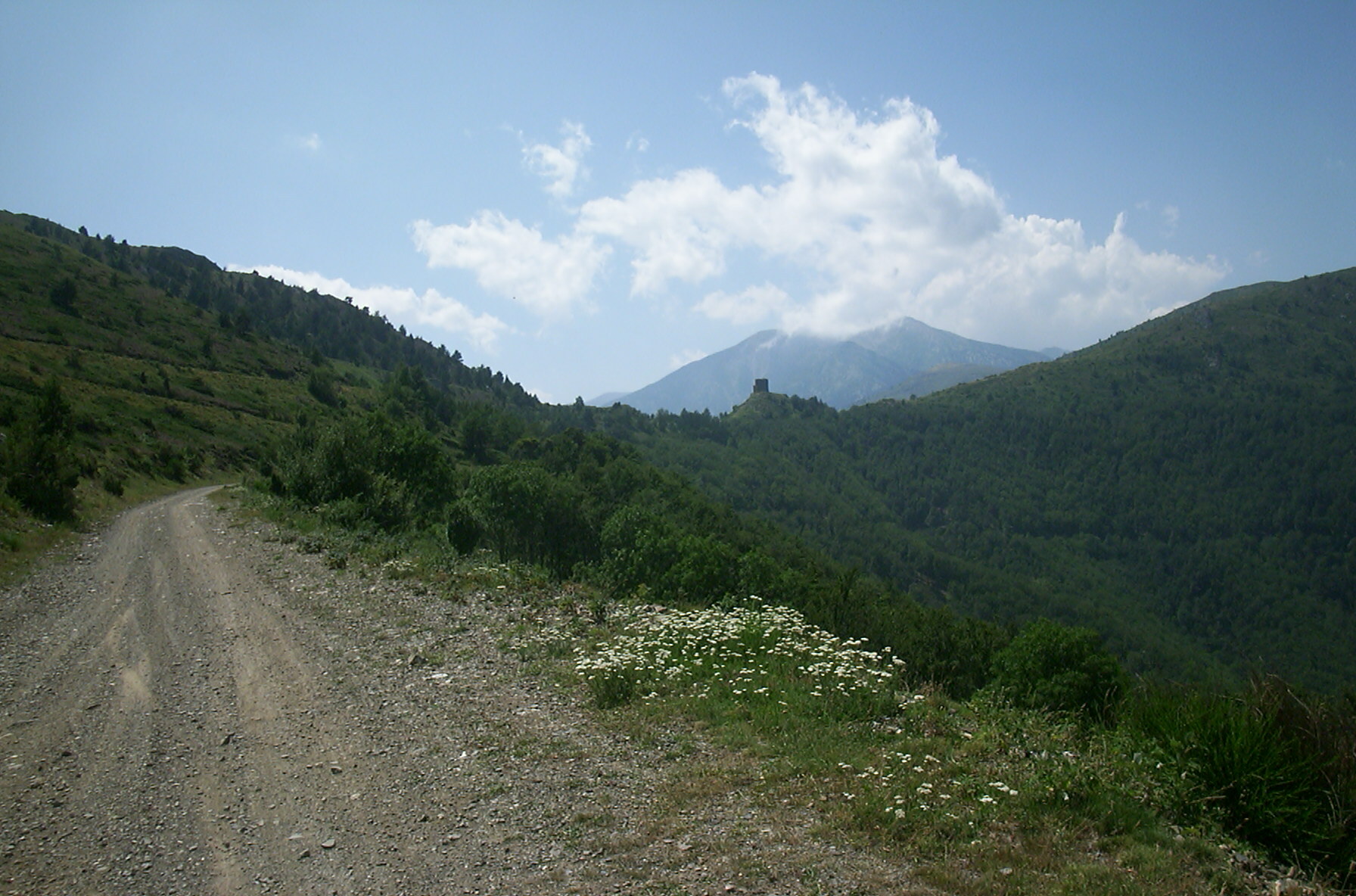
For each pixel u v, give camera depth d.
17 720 7.96
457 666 9.85
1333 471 171.25
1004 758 6.27
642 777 6.13
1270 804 4.98
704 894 4.30
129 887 4.66
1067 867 4.49
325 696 8.74
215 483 62.81
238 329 147.75
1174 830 5.00
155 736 7.48
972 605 141.75
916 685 9.02
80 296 121.25
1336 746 5.43
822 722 7.30
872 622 25.41
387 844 5.17
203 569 18.73
